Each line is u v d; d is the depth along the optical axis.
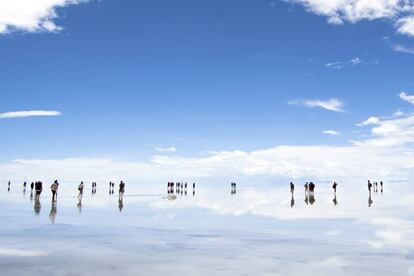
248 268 10.31
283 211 30.05
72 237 15.69
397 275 9.72
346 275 9.69
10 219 22.42
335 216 25.78
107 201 43.16
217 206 36.09
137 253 12.28
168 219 23.52
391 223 21.50
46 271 9.70
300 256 11.98
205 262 11.00
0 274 9.34
